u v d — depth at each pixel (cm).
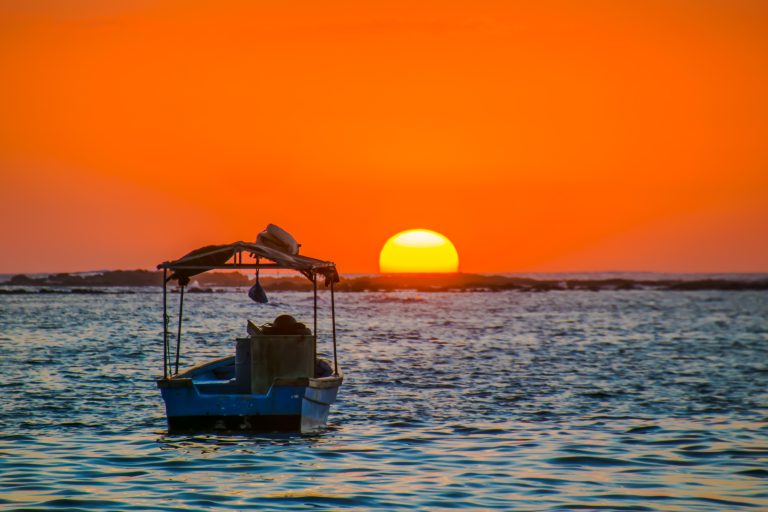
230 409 5459
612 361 10769
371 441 5425
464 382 8456
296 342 5622
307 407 5550
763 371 9812
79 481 4359
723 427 6006
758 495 4191
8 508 3866
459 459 4931
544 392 7800
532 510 3909
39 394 7306
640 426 6034
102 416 6250
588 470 4672
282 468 4672
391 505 3978
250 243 5797
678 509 3953
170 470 4606
